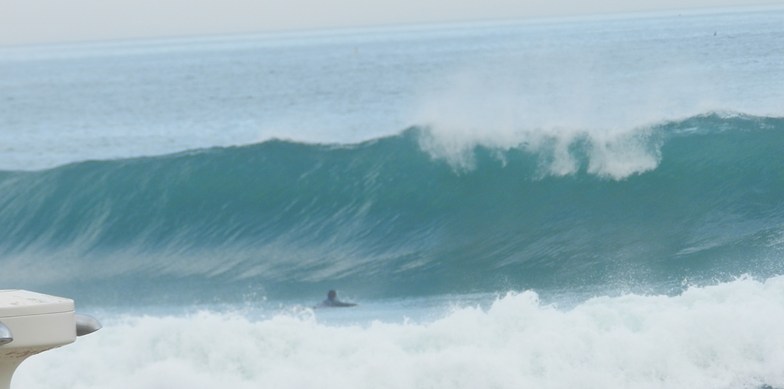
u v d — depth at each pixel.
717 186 63.84
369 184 67.19
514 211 65.19
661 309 42.25
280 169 68.56
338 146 68.19
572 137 65.31
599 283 58.34
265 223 67.88
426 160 66.94
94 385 38.81
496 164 66.19
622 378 37.78
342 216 67.06
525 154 65.81
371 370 37.41
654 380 37.88
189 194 69.38
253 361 39.31
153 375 38.16
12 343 12.10
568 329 39.78
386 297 58.75
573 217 64.44
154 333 40.56
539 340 38.72
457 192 66.12
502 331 40.56
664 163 64.62
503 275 61.25
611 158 65.00
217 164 69.62
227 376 38.75
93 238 69.50
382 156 67.50
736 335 38.69
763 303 40.97
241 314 57.78
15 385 38.66
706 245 61.34
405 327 41.38
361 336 40.50
